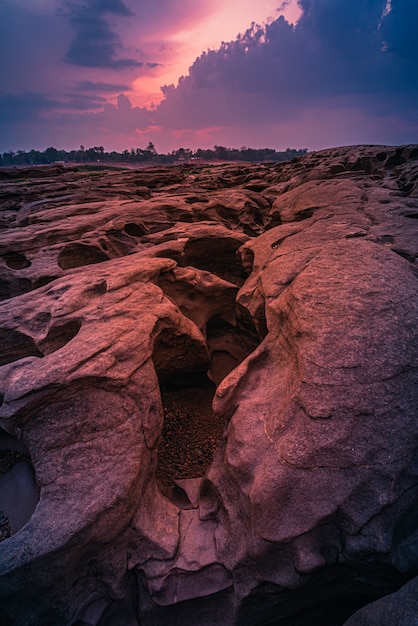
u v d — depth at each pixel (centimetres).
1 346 824
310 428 469
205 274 1195
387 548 402
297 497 439
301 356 545
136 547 504
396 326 548
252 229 2009
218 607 484
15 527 552
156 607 480
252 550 443
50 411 569
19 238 1395
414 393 476
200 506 564
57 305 820
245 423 554
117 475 516
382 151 2961
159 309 811
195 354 920
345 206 1262
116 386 604
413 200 1231
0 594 435
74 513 474
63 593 468
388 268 691
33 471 636
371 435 453
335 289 643
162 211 1748
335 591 468
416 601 329
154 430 602
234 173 3812
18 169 4391
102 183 3019
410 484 429
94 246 1355
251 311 937
